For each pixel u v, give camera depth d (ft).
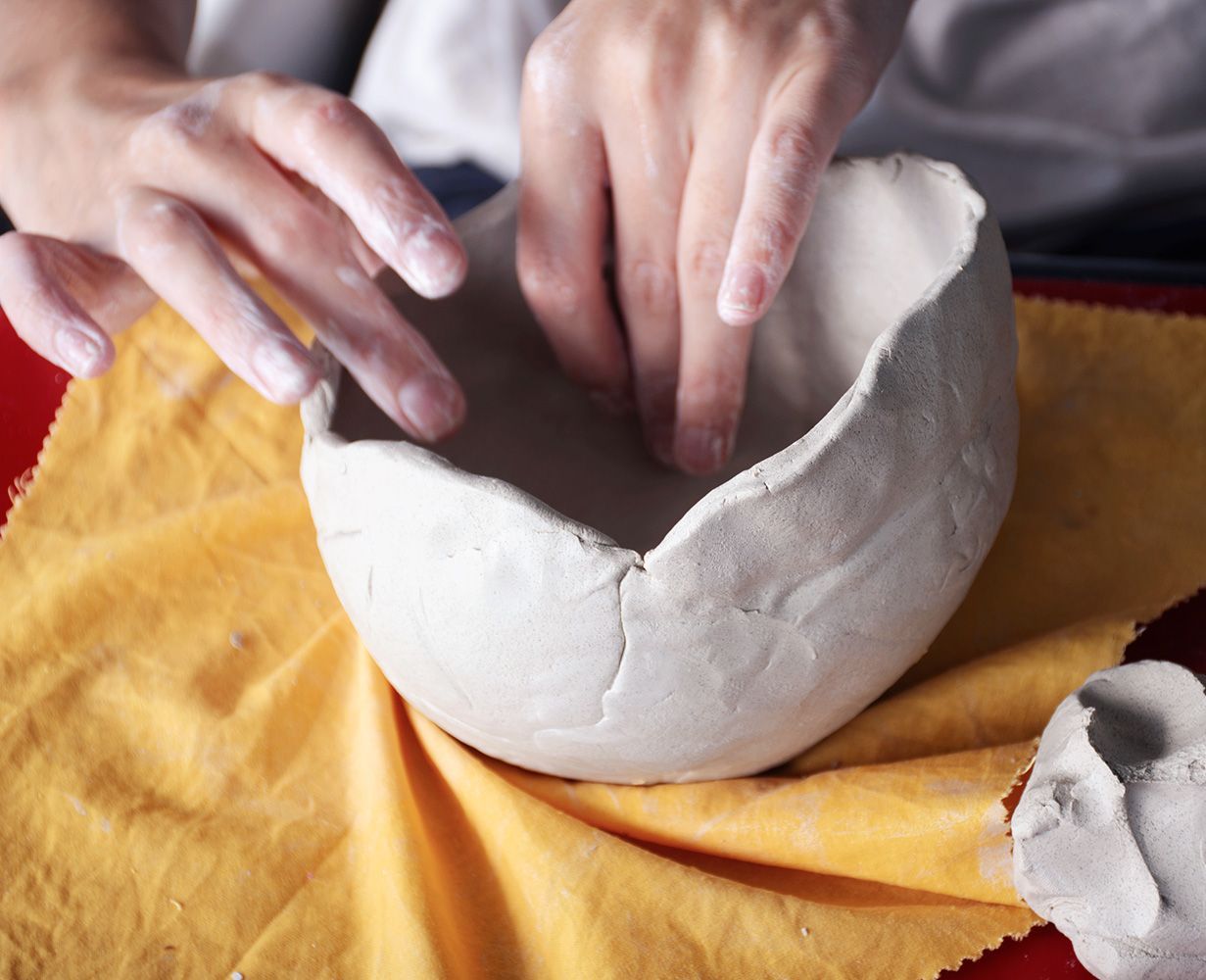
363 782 2.90
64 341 2.78
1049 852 2.34
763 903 2.56
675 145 3.00
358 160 2.80
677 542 2.19
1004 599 3.27
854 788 2.66
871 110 4.74
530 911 2.62
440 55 5.10
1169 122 4.80
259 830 2.86
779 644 2.37
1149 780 2.32
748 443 3.42
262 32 5.27
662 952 2.50
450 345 3.31
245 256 3.02
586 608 2.29
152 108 3.21
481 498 2.31
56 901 2.73
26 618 3.27
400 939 2.51
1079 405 3.75
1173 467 3.54
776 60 2.90
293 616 3.39
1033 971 2.53
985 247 2.59
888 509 2.34
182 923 2.68
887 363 2.30
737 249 2.65
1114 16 4.62
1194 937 2.24
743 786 2.72
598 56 2.96
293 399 2.71
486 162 5.13
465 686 2.50
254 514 3.54
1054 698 2.90
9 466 3.78
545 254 3.14
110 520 3.60
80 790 2.94
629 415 3.49
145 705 3.14
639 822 2.73
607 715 2.43
